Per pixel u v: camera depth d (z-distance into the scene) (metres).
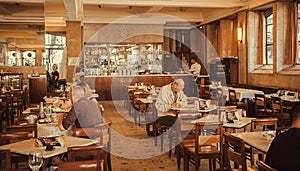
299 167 2.69
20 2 11.27
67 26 12.73
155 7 12.53
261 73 10.74
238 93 9.36
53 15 13.00
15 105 9.14
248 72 11.51
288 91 8.51
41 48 14.61
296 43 9.51
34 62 14.78
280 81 9.70
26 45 14.32
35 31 14.15
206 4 11.41
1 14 13.51
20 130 4.12
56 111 6.05
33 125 4.19
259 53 11.43
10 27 13.82
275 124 4.38
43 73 14.50
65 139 3.83
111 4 10.91
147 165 5.35
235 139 3.37
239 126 4.57
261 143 3.55
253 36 11.44
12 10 13.52
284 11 9.71
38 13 13.70
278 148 2.82
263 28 11.24
